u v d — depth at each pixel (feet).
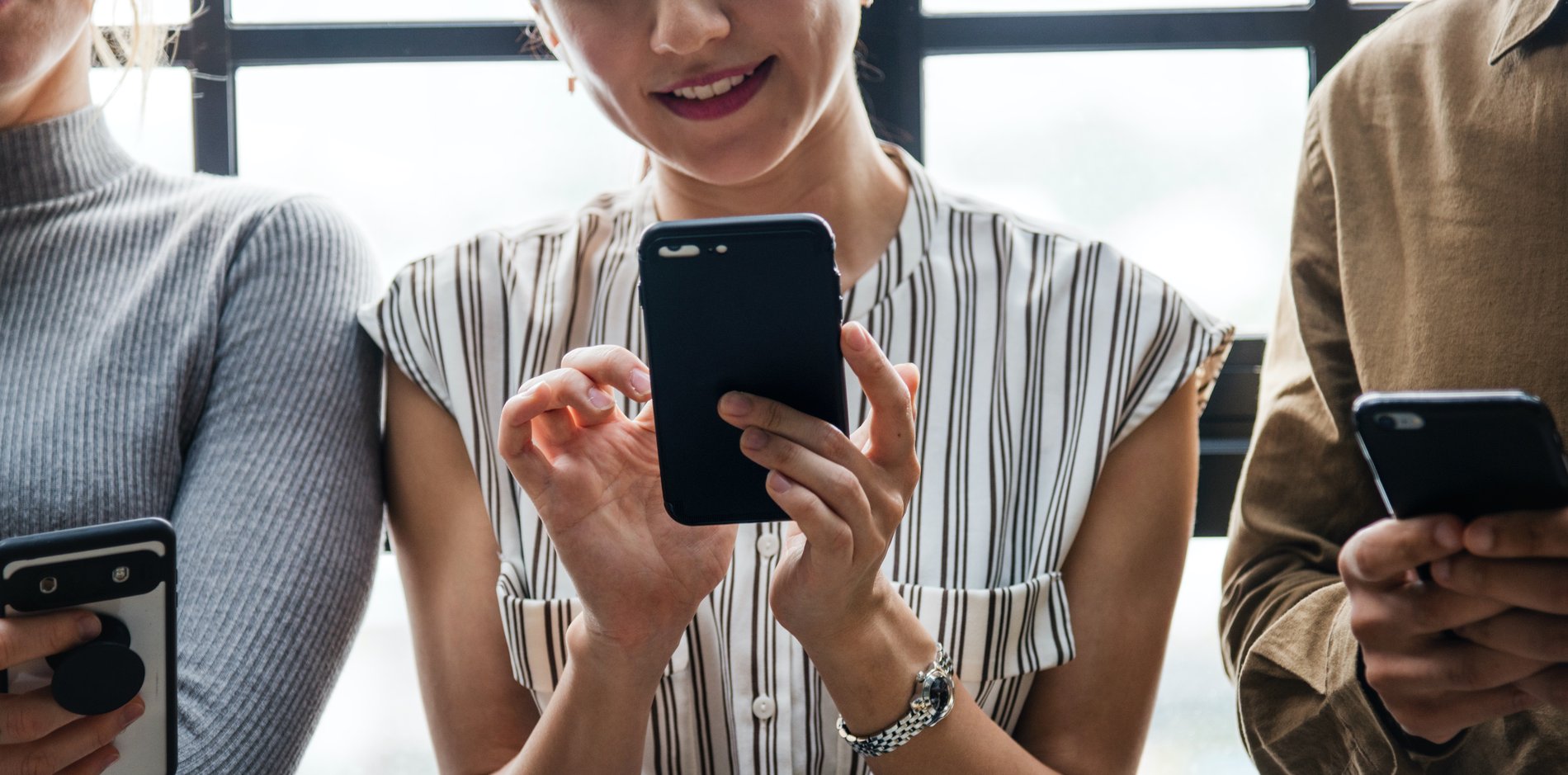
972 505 3.86
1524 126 3.73
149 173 4.48
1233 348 5.55
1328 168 4.17
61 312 4.11
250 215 4.26
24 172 4.20
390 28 5.46
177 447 4.03
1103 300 3.93
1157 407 3.89
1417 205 3.90
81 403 3.96
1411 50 4.06
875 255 4.03
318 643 3.88
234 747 3.67
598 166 5.54
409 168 5.53
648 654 3.36
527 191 5.55
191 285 4.15
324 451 4.03
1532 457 2.75
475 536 4.03
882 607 3.26
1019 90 5.49
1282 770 3.87
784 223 2.79
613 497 3.32
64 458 3.90
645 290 2.86
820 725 3.83
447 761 3.99
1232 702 5.61
